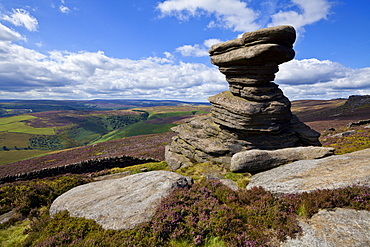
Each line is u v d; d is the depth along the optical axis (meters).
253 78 22.25
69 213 10.89
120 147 66.88
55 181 17.98
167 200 11.08
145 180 14.52
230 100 23.50
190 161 26.53
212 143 24.78
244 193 12.61
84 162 30.41
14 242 9.76
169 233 8.81
